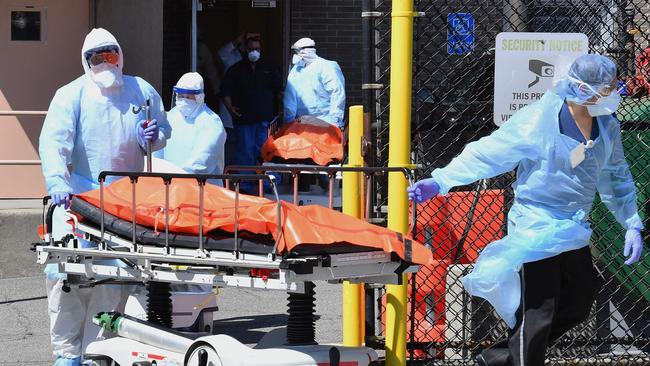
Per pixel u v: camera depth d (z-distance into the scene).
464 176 21.14
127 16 47.47
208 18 64.94
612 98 20.17
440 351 25.97
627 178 21.48
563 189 20.72
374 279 21.59
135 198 21.89
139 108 27.30
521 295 20.95
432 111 25.64
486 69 25.89
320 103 51.16
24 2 47.06
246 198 21.89
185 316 27.94
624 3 27.14
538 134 20.52
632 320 27.30
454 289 26.70
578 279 21.05
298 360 21.08
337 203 48.03
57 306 26.34
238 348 21.16
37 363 28.98
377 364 23.06
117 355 23.69
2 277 41.88
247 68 56.31
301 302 22.36
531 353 20.77
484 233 27.42
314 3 61.69
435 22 27.48
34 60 47.28
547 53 24.64
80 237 23.97
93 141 26.91
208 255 20.72
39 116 47.03
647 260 26.97
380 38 25.50
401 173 23.98
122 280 23.83
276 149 47.53
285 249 19.88
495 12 26.55
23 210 42.44
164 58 59.84
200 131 34.84
